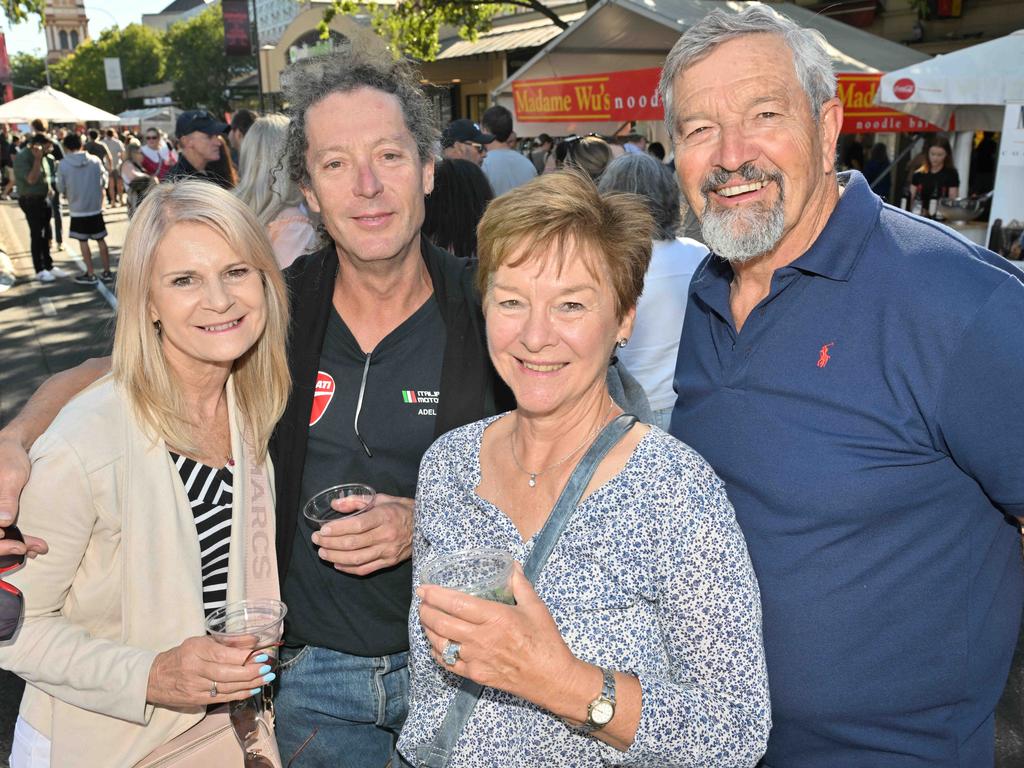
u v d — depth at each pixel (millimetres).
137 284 1706
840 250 1630
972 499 1624
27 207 12773
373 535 1841
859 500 1589
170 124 31812
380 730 2209
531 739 1429
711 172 1686
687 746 1304
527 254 1424
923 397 1548
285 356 1980
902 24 11398
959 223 6750
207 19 44094
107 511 1674
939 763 1643
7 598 1568
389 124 1972
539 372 1473
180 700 1613
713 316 1857
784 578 1651
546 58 7785
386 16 16484
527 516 1531
